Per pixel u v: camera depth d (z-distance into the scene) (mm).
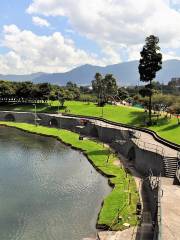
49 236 50344
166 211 46000
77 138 125812
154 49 110875
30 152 105625
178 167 65875
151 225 49125
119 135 110562
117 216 53594
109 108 172375
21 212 58719
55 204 62250
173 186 57938
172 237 38531
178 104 123250
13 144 118375
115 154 97562
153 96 144250
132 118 136375
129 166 84688
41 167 87625
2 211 59094
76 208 60312
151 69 112125
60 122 158250
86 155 99938
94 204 62125
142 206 57250
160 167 69000
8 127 162125
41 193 68000
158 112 135875
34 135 138625
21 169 85688
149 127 114625
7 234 51031
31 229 52656
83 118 152250
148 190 62031
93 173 81750
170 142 85812
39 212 58688
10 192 68500
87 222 54531
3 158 97438
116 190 66188
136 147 83188
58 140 126750
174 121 116750
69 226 53375
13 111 190125
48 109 189500
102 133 121375
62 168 86625
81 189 70250
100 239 46844
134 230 48344
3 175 80438
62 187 71562
